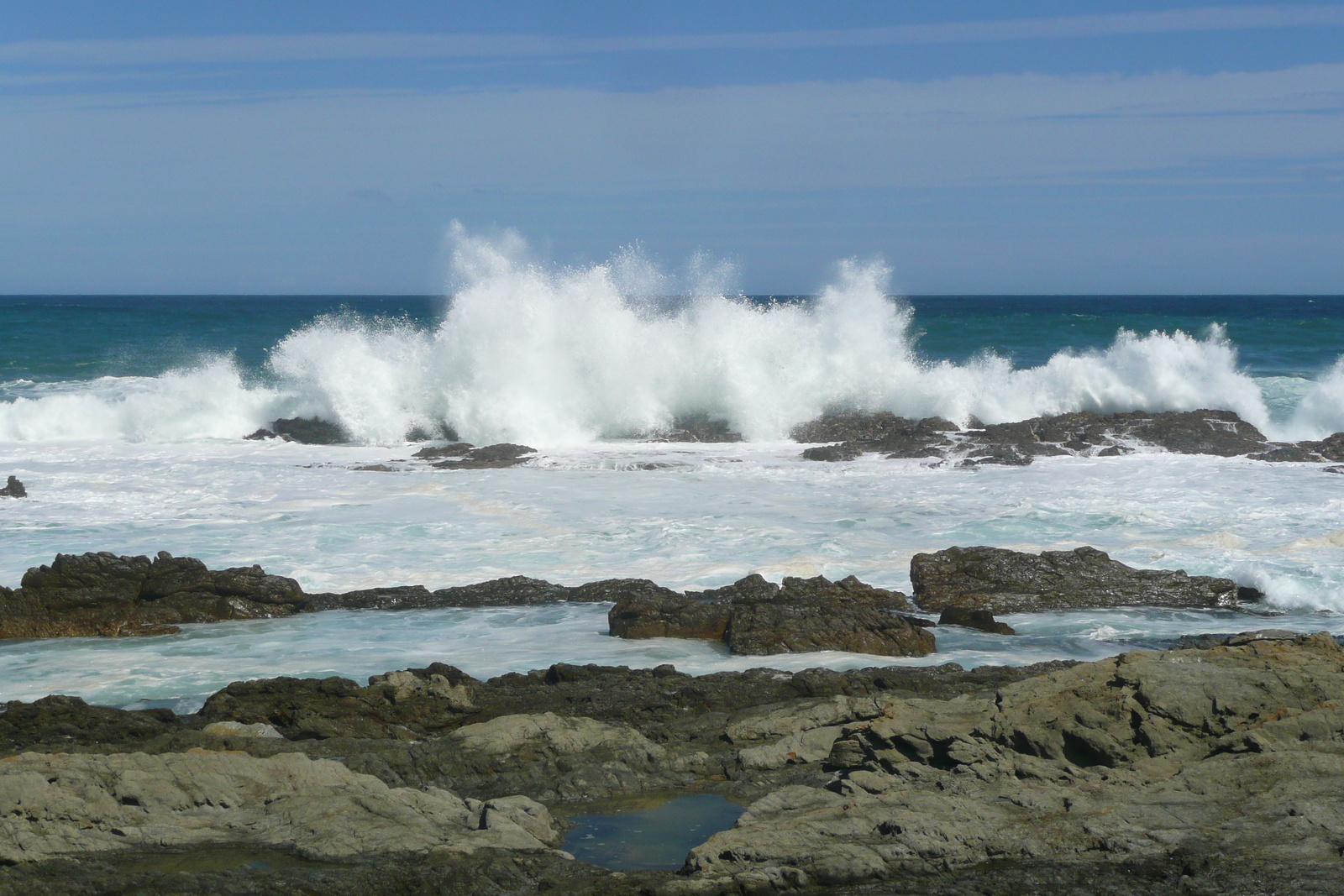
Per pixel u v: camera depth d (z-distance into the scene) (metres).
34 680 11.13
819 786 7.91
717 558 16.27
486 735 8.78
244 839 6.68
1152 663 8.44
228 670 11.45
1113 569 14.70
